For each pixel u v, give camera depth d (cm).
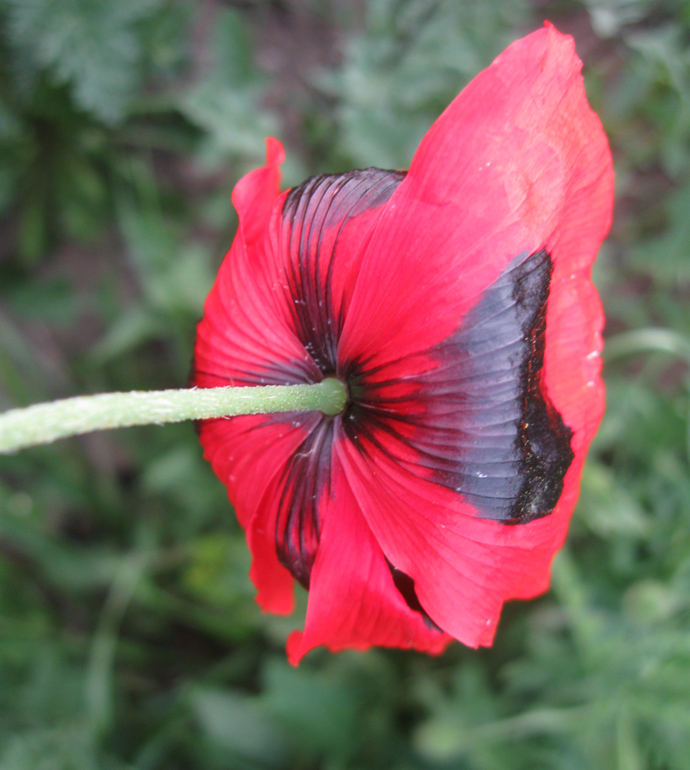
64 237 32
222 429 14
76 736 26
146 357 32
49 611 32
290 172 26
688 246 26
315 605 13
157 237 27
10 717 27
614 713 22
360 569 13
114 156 28
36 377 31
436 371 12
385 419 13
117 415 10
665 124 25
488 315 11
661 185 29
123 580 28
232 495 15
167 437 29
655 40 23
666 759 22
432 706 25
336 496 13
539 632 26
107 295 30
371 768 25
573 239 12
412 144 24
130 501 33
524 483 12
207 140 27
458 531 12
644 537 25
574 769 23
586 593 25
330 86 26
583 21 27
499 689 26
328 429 14
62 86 25
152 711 29
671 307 27
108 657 27
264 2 30
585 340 13
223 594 26
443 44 24
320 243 13
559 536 13
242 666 30
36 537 29
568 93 11
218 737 26
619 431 25
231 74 25
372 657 27
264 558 15
